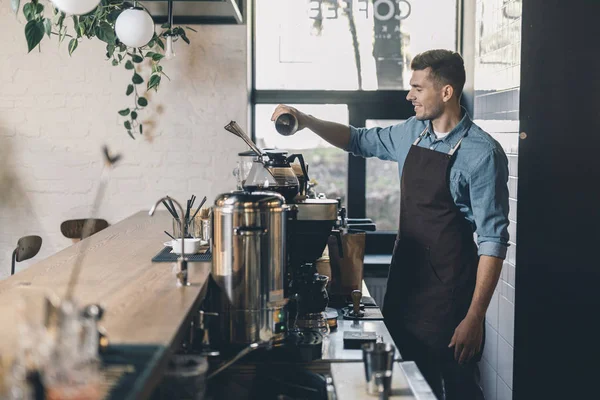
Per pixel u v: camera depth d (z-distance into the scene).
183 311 2.05
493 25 4.12
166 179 4.75
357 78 5.00
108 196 4.76
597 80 3.57
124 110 4.63
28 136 4.71
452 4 4.95
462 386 3.03
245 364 2.34
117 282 2.47
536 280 3.67
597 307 3.66
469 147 2.99
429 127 3.13
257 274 2.34
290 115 3.35
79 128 4.71
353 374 2.16
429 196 3.04
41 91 4.69
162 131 4.72
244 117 4.72
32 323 1.33
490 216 2.94
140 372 1.51
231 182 4.76
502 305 3.96
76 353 1.30
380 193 5.10
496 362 4.09
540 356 3.70
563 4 3.54
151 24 3.62
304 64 4.98
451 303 3.02
